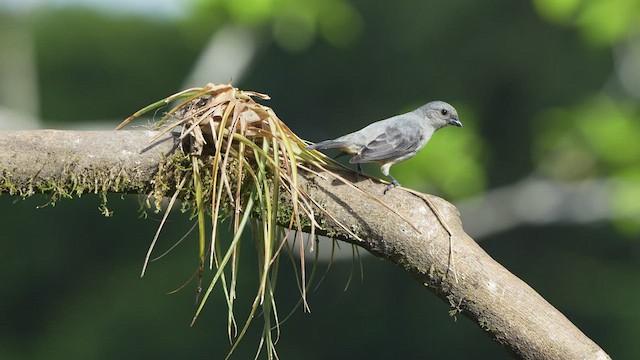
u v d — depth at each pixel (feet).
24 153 12.18
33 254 69.92
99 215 69.51
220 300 68.13
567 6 37.63
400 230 12.28
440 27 66.33
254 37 39.29
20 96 41.16
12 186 12.21
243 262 68.18
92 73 73.97
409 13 66.49
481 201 43.34
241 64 39.73
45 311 69.15
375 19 66.80
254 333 67.00
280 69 68.74
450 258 12.14
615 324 67.26
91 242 69.46
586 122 41.16
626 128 40.04
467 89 66.08
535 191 45.16
